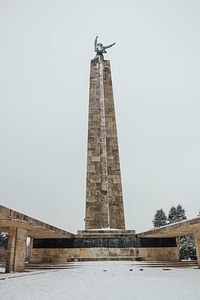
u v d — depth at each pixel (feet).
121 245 69.05
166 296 23.36
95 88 106.63
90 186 88.22
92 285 30.53
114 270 49.03
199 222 44.11
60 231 60.54
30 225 48.39
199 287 28.22
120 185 88.74
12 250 49.24
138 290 26.73
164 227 56.59
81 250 68.28
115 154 93.61
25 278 37.32
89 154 93.30
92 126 98.27
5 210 37.73
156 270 47.98
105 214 84.43
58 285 30.68
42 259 67.92
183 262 62.95
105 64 112.78
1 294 24.88
